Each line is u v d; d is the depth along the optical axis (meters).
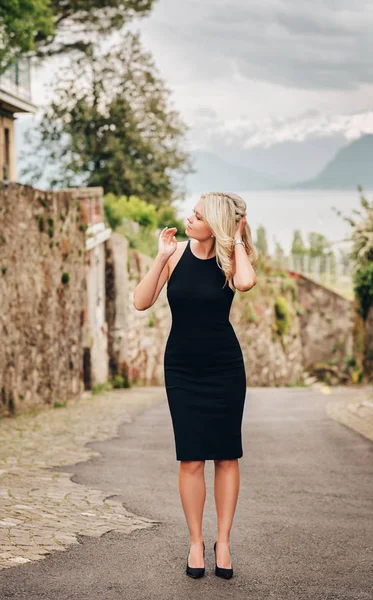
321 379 39.47
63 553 4.73
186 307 4.48
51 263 16.06
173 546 4.96
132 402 17.67
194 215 4.55
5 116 25.92
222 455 4.51
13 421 12.70
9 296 13.73
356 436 10.63
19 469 7.80
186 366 4.52
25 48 22.77
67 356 17.34
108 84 40.69
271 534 5.34
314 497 6.58
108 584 4.21
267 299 35.19
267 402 18.19
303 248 42.72
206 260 4.54
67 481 7.15
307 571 4.54
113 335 24.31
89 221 22.78
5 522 5.36
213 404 4.49
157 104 41.12
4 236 13.52
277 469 8.02
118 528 5.37
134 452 9.23
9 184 13.85
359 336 32.19
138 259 25.56
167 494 6.60
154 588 4.19
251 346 33.09
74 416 13.82
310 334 40.31
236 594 4.13
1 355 13.36
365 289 30.09
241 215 4.53
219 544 4.49
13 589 4.08
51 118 40.69
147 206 34.31
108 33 38.12
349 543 5.13
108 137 39.97
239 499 6.49
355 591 4.20
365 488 6.98
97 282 22.80
